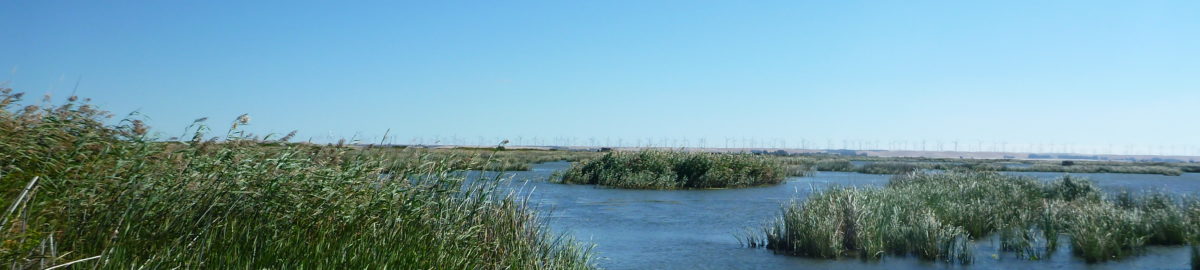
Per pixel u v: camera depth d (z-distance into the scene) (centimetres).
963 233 1324
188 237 602
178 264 557
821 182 3588
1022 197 1964
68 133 666
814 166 5747
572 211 1941
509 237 899
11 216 500
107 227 573
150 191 623
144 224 599
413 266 682
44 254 483
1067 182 2370
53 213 556
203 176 667
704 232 1547
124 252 539
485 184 923
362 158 823
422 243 750
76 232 555
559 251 961
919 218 1311
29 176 588
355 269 636
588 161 3291
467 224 866
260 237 646
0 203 528
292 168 728
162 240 588
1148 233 1309
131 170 632
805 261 1171
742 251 1281
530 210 1047
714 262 1175
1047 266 1105
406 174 843
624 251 1289
